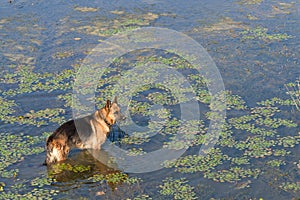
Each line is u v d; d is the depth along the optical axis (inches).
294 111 507.8
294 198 378.0
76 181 406.0
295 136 462.6
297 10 815.7
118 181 405.1
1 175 410.6
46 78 587.8
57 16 800.9
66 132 436.8
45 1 874.1
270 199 377.7
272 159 429.4
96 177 411.5
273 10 818.8
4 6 843.4
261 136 464.8
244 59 639.1
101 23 768.3
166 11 822.5
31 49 673.6
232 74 598.5
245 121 490.9
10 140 459.5
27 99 536.4
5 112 507.2
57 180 406.9
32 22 772.0
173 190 390.9
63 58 645.9
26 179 406.6
